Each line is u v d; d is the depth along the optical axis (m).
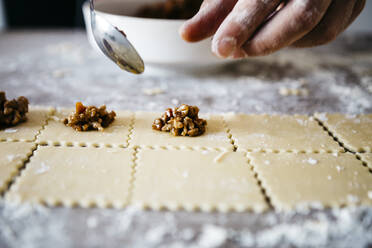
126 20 0.30
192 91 0.32
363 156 0.23
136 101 0.30
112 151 0.23
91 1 0.23
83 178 0.21
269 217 0.19
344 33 0.55
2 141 0.24
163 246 0.17
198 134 0.25
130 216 0.19
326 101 0.31
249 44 0.22
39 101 0.29
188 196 0.20
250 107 0.30
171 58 0.32
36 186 0.20
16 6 0.53
